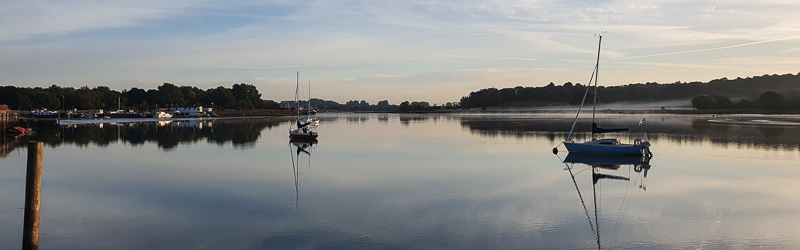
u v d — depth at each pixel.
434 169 32.44
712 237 17.27
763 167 33.28
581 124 91.88
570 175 30.33
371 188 25.61
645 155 38.78
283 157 39.81
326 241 16.67
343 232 17.67
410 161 36.78
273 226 18.41
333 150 45.69
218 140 58.91
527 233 17.67
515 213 20.44
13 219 19.30
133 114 144.75
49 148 47.84
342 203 22.09
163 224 18.75
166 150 45.97
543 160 37.53
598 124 90.06
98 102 168.75
